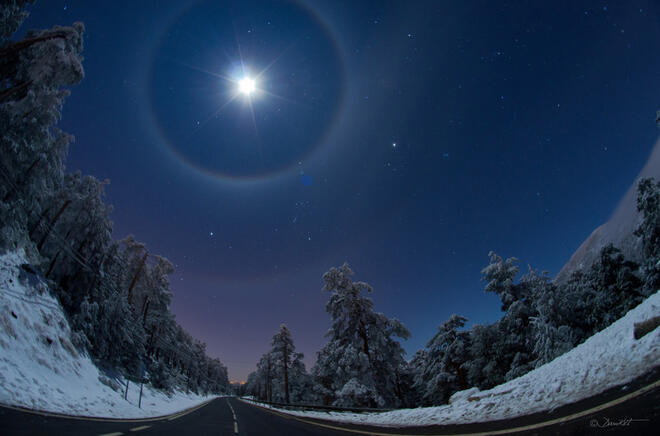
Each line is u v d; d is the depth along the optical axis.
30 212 20.61
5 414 6.50
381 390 22.77
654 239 21.66
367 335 24.97
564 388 6.08
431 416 9.34
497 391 8.27
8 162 17.81
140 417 13.16
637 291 22.31
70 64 19.31
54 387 11.89
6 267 16.78
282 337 51.44
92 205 25.52
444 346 31.34
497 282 25.78
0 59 18.55
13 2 18.50
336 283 26.05
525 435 4.14
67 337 18.22
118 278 30.80
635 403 3.85
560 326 20.77
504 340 24.91
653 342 5.14
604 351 6.23
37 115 18.95
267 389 78.19
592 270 26.03
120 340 25.75
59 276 23.27
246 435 8.53
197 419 13.94
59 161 20.84
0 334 12.52
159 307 44.34
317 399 46.28
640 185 22.27
